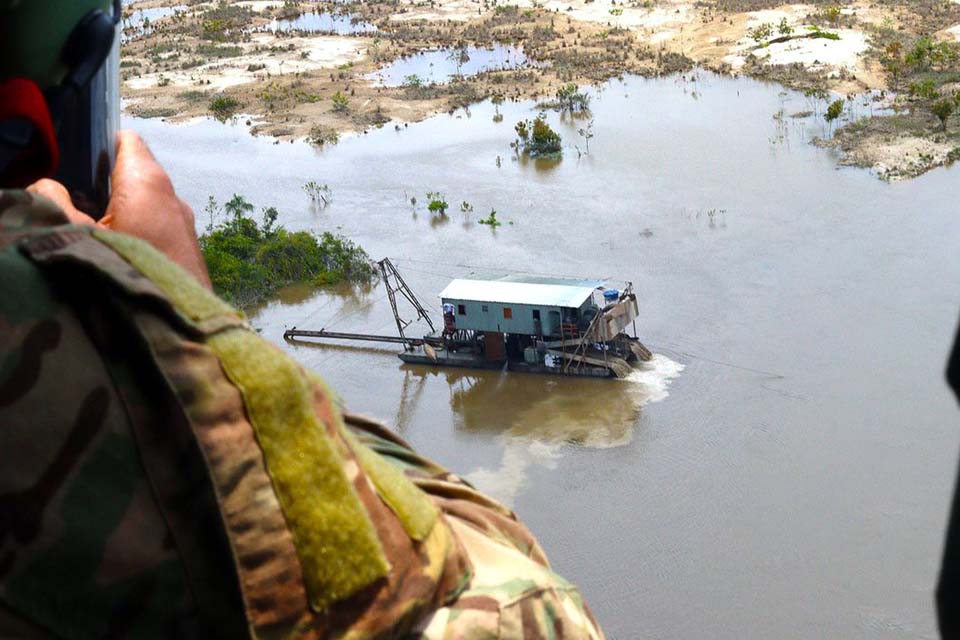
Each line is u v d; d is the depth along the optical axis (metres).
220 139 74.62
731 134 67.88
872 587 31.75
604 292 44.44
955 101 66.19
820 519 34.91
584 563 33.84
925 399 40.34
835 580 32.25
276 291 53.69
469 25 98.94
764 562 33.28
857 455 37.97
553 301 44.06
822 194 58.53
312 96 81.06
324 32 98.31
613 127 71.06
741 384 42.75
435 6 107.19
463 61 88.88
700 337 46.38
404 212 61.22
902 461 37.53
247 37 97.81
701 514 35.62
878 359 43.59
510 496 37.62
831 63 77.81
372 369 46.66
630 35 91.75
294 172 68.25
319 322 50.81
